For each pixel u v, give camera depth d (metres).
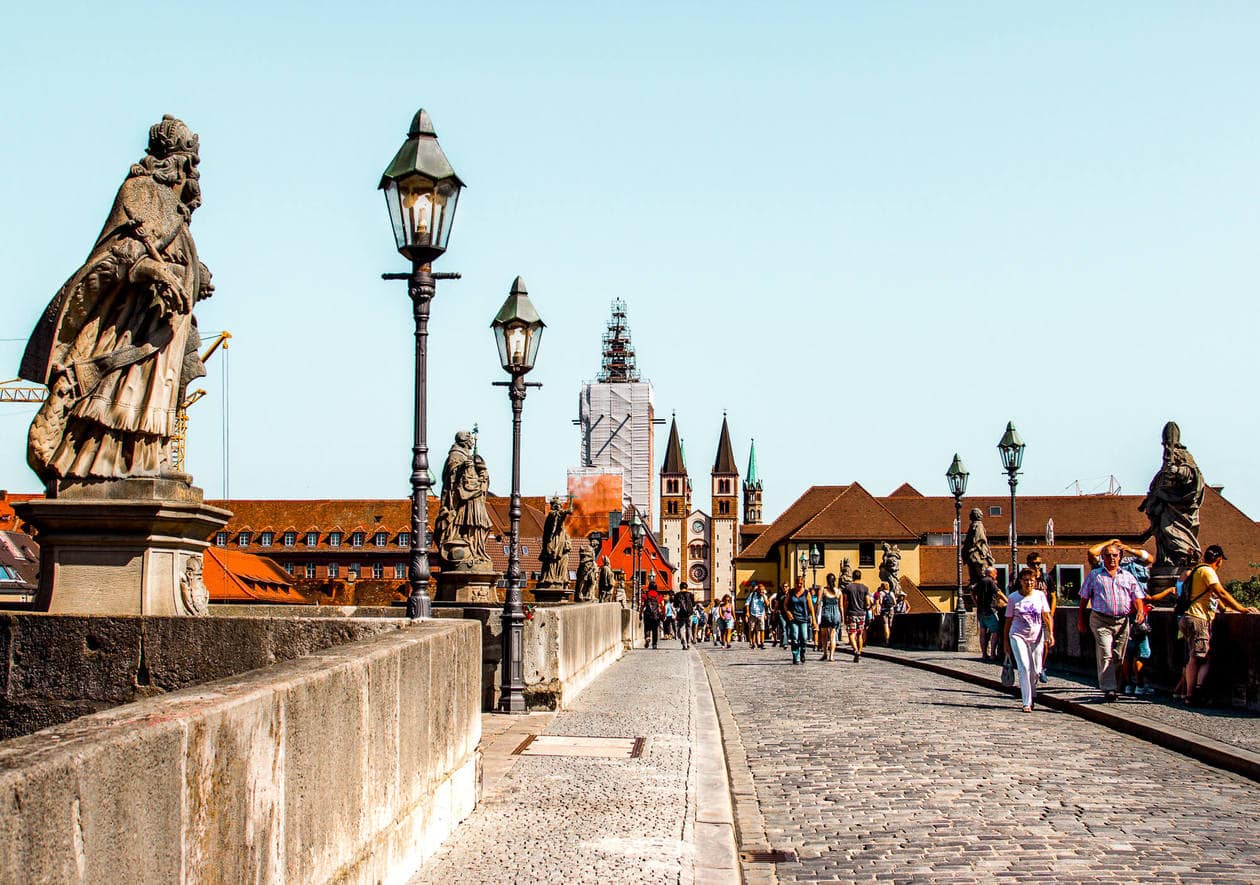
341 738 5.33
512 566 16.81
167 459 9.55
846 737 14.38
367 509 114.38
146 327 9.42
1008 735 14.51
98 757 3.06
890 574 47.00
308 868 4.82
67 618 8.30
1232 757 11.66
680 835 8.25
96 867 3.03
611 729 14.61
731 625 53.25
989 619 28.69
